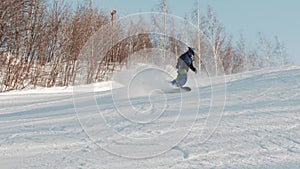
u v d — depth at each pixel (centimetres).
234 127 375
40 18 2158
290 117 405
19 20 2094
